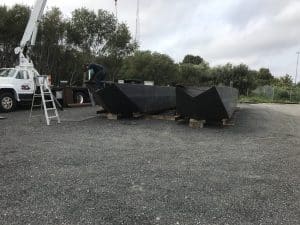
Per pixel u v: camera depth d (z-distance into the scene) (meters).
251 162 6.53
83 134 8.87
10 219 3.74
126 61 31.31
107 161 6.22
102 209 4.05
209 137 9.11
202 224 3.74
